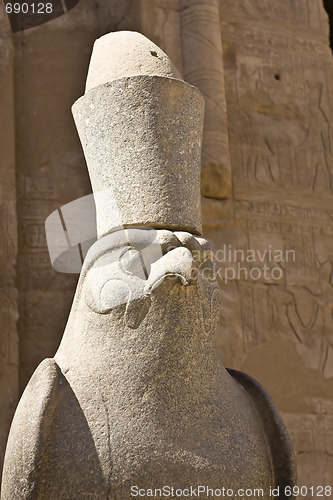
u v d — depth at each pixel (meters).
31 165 6.08
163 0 6.46
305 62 7.15
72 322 3.25
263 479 3.16
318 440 6.30
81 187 6.15
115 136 3.26
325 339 6.59
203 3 6.48
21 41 6.35
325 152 7.03
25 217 5.95
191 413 3.07
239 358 6.16
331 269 6.78
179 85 3.29
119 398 3.02
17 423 2.99
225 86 6.71
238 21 6.93
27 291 5.81
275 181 6.71
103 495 2.88
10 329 5.61
